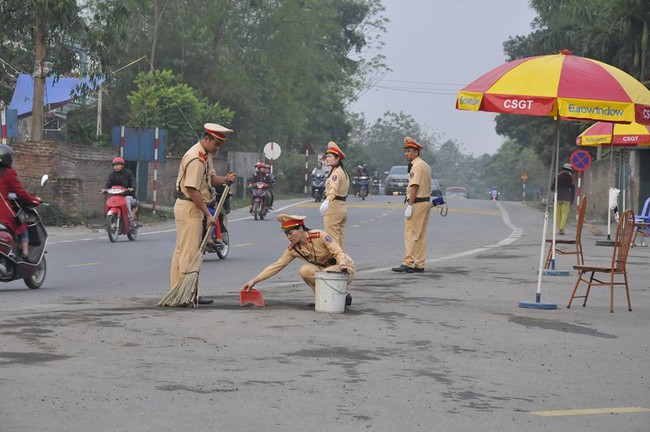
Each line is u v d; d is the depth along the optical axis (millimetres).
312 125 104500
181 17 68750
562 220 36625
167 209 47062
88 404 7984
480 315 14094
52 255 25453
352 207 53812
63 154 38375
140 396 8312
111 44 45562
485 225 41562
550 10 59062
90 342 10711
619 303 16359
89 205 40969
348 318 13180
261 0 76438
